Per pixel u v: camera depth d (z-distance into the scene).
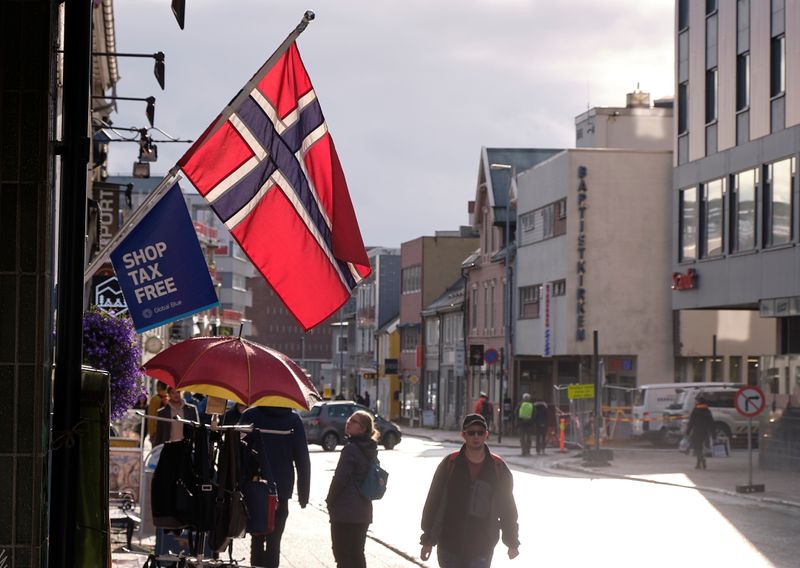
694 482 35.59
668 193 64.50
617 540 21.83
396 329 115.06
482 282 85.31
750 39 45.16
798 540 22.03
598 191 64.38
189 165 11.91
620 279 64.38
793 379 38.56
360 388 133.62
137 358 17.92
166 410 21.39
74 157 7.46
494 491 11.81
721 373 63.72
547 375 75.56
